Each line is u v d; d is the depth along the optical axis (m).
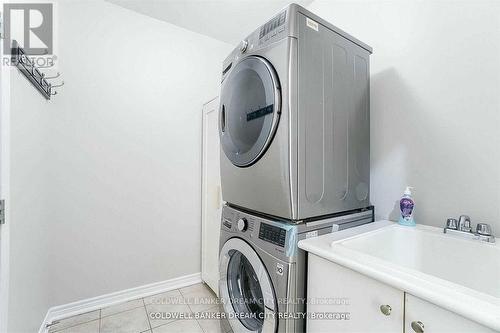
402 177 1.38
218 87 2.53
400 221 1.24
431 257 1.06
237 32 2.41
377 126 1.50
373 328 0.72
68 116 1.81
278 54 1.00
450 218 1.10
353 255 0.79
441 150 1.22
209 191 2.22
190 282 2.34
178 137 2.30
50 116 1.72
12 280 1.10
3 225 0.99
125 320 1.78
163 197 2.22
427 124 1.28
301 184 0.99
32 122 1.38
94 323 1.74
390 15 1.44
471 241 0.96
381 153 1.48
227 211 1.40
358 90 1.31
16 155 1.14
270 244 1.02
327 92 1.12
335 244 0.89
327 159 1.12
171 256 2.26
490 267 0.90
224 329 1.43
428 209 1.27
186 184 2.34
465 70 1.14
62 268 1.80
